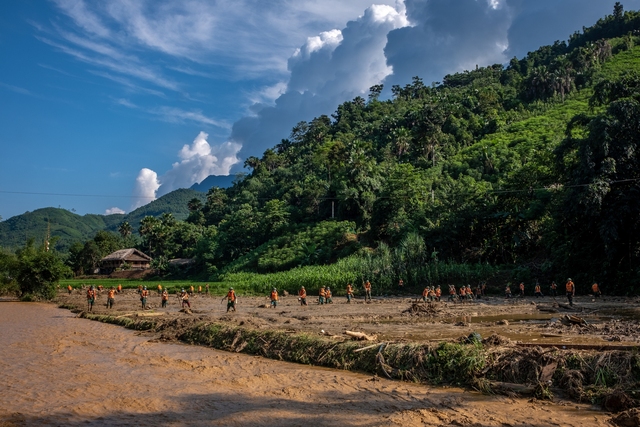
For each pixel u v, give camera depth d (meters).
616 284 34.09
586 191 33.41
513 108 121.38
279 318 23.47
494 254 49.22
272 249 73.62
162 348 16.08
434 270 43.72
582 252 37.28
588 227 35.56
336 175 85.69
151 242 113.19
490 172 80.06
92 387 10.60
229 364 13.09
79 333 19.88
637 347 9.99
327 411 8.60
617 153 34.34
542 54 171.38
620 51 135.62
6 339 18.14
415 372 10.73
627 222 33.69
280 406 8.97
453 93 144.62
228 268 78.19
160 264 94.25
